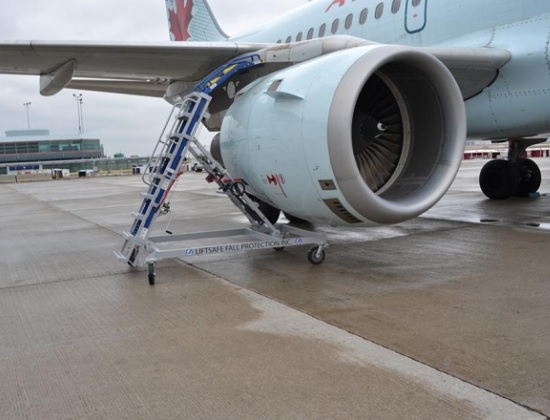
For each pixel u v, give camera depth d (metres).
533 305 3.47
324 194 4.16
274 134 4.39
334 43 4.68
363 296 3.86
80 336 3.26
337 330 3.16
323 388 2.41
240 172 5.20
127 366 2.76
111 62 6.05
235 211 10.41
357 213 4.14
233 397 2.37
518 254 5.02
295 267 4.95
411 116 4.78
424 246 5.68
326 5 9.74
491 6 6.64
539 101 6.29
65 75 6.18
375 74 4.60
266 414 2.20
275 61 5.16
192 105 5.17
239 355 2.84
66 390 2.50
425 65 4.40
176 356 2.87
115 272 5.08
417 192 4.50
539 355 2.66
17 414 2.29
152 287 4.42
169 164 4.97
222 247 4.71
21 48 5.40
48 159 86.50
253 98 4.86
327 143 3.93
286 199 4.61
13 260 6.03
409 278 4.33
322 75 4.14
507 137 7.60
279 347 2.93
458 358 2.67
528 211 8.12
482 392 2.30
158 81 7.83
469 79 6.51
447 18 7.18
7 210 13.04
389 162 4.80
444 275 4.38
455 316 3.32
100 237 7.54
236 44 5.71
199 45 5.63
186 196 15.05
